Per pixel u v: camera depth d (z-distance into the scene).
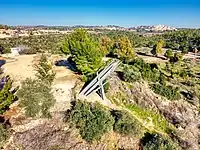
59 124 24.88
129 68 40.53
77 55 32.38
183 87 45.53
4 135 22.20
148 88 36.47
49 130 24.27
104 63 37.03
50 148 22.56
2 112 23.39
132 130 24.86
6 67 41.00
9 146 22.03
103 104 28.98
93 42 36.16
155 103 33.59
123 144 24.31
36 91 26.44
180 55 73.00
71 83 32.22
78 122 24.64
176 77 54.12
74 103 27.41
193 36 130.12
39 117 25.20
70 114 25.14
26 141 22.81
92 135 23.61
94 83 30.78
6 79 33.38
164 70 59.84
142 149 24.05
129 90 34.06
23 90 26.47
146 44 116.25
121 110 28.00
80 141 23.67
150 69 46.34
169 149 23.80
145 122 29.92
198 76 58.78
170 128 30.61
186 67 68.06
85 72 32.62
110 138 24.41
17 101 26.39
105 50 57.94
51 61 45.91
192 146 28.28
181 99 36.72
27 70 38.28
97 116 24.95
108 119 25.17
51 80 31.48
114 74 37.16
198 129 31.88
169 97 35.38
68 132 24.22
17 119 24.42
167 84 43.94
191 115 33.81
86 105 26.08
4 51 69.19
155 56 81.69
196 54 99.31
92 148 23.28
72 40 34.62
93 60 32.25
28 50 68.44
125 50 61.12
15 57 53.34
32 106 25.23
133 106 31.89
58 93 29.14
